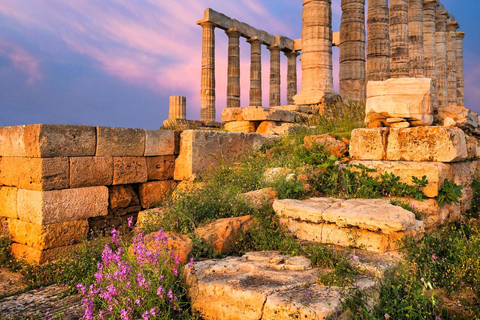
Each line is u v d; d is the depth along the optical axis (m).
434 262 3.97
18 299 4.16
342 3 15.96
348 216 4.24
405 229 4.13
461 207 6.35
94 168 6.07
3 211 6.06
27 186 5.60
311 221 4.56
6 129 6.00
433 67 23.25
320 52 14.31
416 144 5.98
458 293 3.71
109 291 3.09
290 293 3.01
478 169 7.91
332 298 2.89
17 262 5.45
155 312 2.92
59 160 5.57
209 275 3.48
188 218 4.79
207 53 22.44
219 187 6.31
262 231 4.56
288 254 4.01
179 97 17.36
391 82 6.39
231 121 12.91
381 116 6.50
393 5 17.80
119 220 6.48
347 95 15.61
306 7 14.48
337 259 3.69
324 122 10.16
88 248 5.25
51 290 4.43
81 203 5.80
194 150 7.45
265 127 11.99
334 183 6.00
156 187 7.18
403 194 5.71
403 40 17.61
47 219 5.36
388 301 3.25
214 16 22.31
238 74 24.86
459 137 6.06
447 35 27.97
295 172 6.14
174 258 3.70
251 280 3.31
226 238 4.32
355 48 15.48
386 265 3.65
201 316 3.24
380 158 6.32
